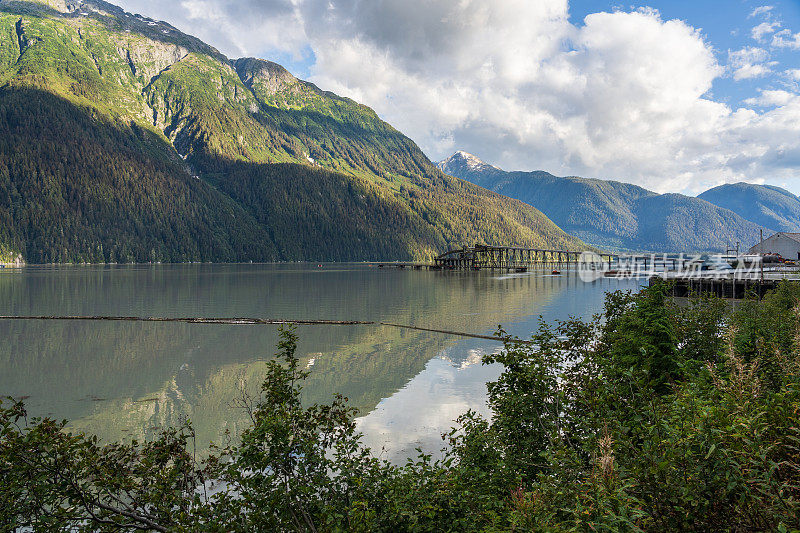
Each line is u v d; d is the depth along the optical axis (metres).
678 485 4.48
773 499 4.04
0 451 6.20
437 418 19.09
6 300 70.94
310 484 7.01
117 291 87.62
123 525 6.93
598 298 74.75
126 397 23.69
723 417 4.80
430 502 6.44
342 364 29.95
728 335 10.44
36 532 6.40
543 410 8.45
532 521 4.86
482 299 74.00
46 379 27.36
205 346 36.78
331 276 148.62
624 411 7.04
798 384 5.67
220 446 16.58
